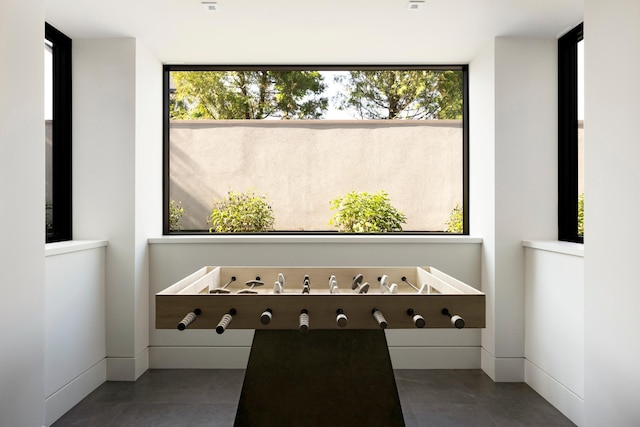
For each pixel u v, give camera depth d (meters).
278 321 2.20
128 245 3.54
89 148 3.55
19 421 2.24
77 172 3.55
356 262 3.87
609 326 2.29
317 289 3.01
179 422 2.84
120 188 3.54
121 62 3.54
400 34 3.50
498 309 3.56
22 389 2.27
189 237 3.87
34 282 2.37
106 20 3.23
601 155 2.35
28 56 2.32
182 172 4.79
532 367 3.43
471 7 3.04
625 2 2.16
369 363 2.29
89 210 3.54
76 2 2.96
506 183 3.56
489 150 3.67
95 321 3.38
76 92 3.55
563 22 3.29
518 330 3.56
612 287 2.26
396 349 3.86
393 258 3.87
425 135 4.80
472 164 4.08
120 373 3.55
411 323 2.20
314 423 2.24
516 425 2.81
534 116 3.56
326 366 2.29
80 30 3.40
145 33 3.47
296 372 2.28
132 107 3.55
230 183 4.81
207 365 3.85
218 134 4.81
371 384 2.27
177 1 2.95
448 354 3.87
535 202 3.56
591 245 2.44
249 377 2.28
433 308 2.21
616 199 2.23
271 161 4.83
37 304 2.38
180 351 3.86
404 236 3.98
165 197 4.20
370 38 3.58
